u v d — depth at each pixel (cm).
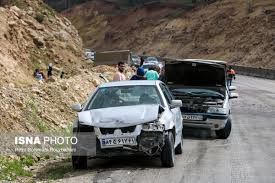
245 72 9381
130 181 1288
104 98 1570
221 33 12900
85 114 1479
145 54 15000
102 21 19288
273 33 11294
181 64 2336
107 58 8144
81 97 2888
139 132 1409
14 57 5581
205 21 13900
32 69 5894
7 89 2211
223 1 14262
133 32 16788
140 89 1603
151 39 15475
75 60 7169
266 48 10925
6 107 1936
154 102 1551
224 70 2298
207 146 1930
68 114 2408
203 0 16100
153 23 16425
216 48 12512
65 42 7525
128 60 8094
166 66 2362
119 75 2241
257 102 3956
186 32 14212
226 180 1313
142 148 1414
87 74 3859
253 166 1512
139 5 18762
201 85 2338
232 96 2342
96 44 18125
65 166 1559
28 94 2286
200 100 2153
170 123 1477
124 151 1419
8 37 5794
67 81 3058
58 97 2508
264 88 5722
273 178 1345
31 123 1966
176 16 15862
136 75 2227
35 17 7481
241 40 11950
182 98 2178
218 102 2120
